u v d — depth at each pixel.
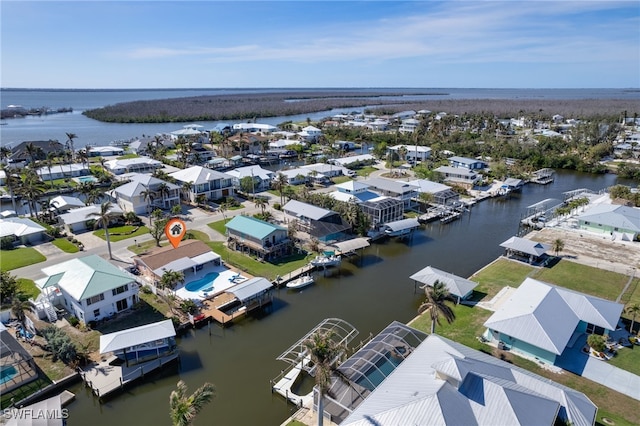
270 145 182.75
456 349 42.09
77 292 53.69
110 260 73.81
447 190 113.81
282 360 49.47
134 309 58.53
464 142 192.62
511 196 126.31
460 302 61.12
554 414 34.00
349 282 69.81
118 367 46.56
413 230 95.75
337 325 56.56
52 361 47.16
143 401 43.34
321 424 35.72
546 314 50.25
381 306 62.09
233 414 41.34
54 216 94.62
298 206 91.50
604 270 71.88
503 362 42.56
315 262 72.81
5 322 54.34
